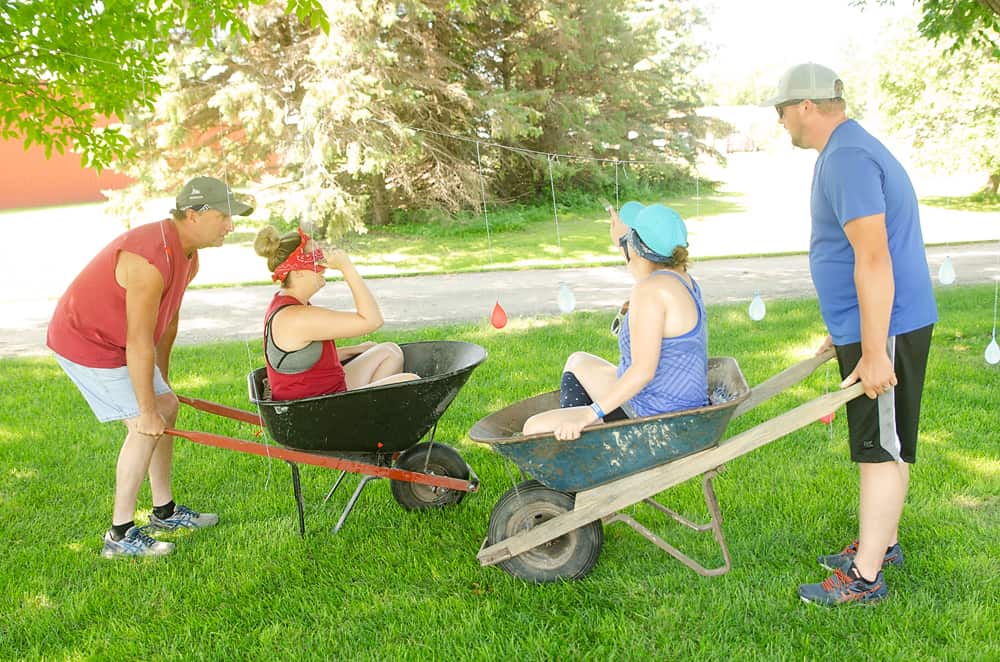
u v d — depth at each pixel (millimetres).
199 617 3057
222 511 4055
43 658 2832
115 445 5004
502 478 4270
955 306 8375
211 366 6930
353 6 15320
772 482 4020
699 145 27281
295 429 3379
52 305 11195
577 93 24609
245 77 16484
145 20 5055
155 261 3326
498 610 3012
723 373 3355
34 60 4758
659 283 2934
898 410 2883
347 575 3354
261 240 3377
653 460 2947
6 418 5578
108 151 5426
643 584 3154
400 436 3510
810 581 3117
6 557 3600
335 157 17422
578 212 22969
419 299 10477
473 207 20281
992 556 3197
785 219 20500
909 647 2650
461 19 19469
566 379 3365
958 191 24312
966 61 19125
